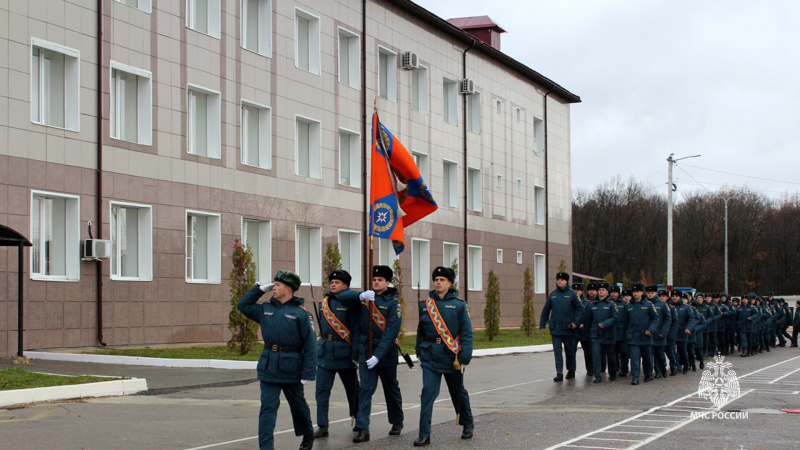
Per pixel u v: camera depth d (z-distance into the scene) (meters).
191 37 23.42
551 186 46.72
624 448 9.73
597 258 89.94
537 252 44.66
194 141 24.00
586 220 90.62
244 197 25.03
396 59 32.75
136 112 22.09
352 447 9.90
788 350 32.19
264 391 8.98
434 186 35.09
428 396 10.11
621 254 89.31
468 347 10.19
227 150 24.50
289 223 26.80
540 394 15.46
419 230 33.97
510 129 42.03
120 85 21.72
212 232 24.12
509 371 19.94
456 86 37.09
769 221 90.06
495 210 40.25
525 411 13.11
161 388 14.71
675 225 90.75
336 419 12.11
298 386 9.30
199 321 23.34
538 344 28.98
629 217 89.31
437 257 35.22
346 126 29.70
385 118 31.95
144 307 21.62
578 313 17.78
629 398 14.88
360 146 30.36
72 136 19.91
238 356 19.66
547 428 11.30
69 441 9.77
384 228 11.50
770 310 32.94
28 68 18.94
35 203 19.38
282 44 26.78
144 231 21.89
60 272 19.88
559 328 17.83
